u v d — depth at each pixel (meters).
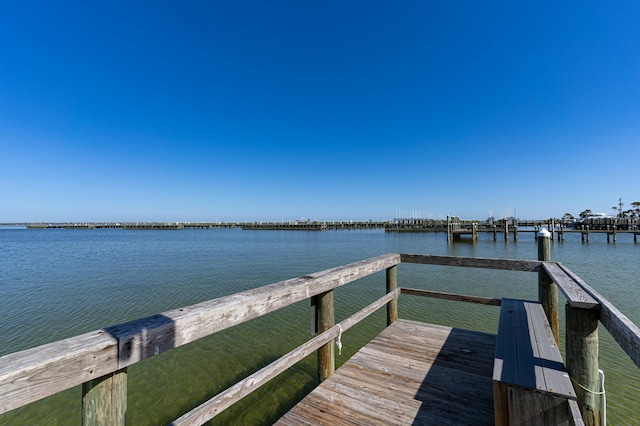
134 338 1.26
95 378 1.15
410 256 4.35
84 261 20.16
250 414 4.17
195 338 1.52
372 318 7.84
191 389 4.88
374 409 2.39
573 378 2.14
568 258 18.61
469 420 2.24
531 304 3.21
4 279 14.02
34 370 0.96
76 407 4.51
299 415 2.33
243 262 18.67
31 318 8.57
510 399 1.62
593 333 2.10
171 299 10.40
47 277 14.39
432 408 2.39
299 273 14.80
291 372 5.20
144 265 17.92
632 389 4.57
